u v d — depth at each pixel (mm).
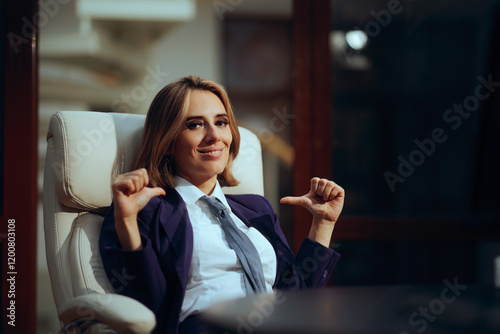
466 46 2420
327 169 2330
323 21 2336
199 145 1362
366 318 652
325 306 730
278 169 2416
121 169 1370
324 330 595
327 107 2336
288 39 2457
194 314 1237
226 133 1401
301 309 710
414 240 2352
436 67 2402
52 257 1271
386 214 2365
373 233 2330
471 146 2416
